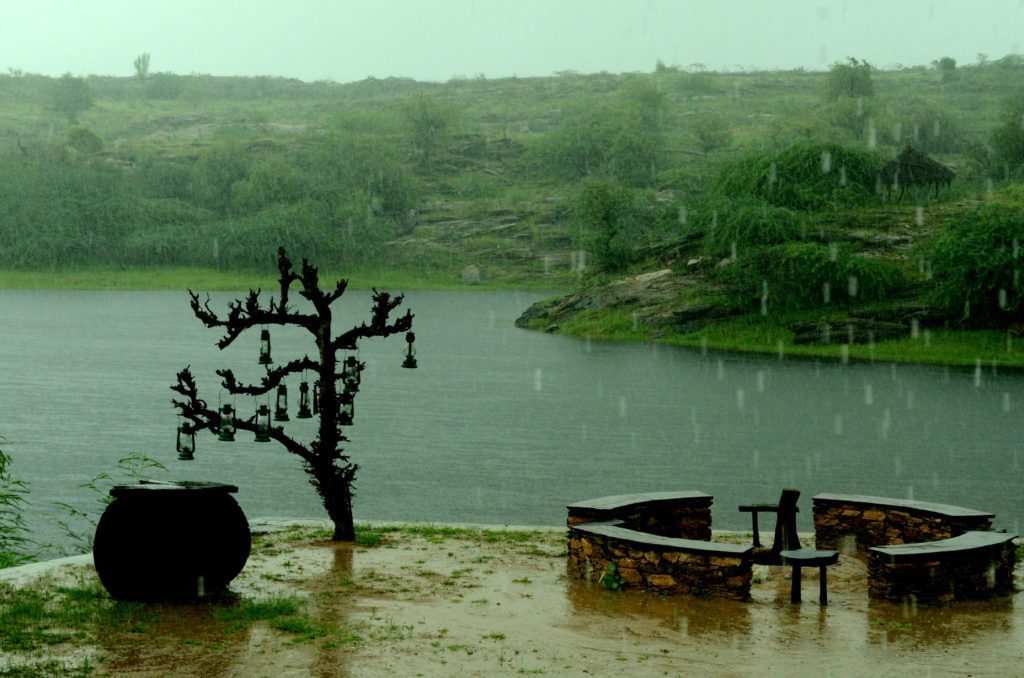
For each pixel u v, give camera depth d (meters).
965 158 187.38
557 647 10.02
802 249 91.19
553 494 29.14
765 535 16.14
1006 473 33.16
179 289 172.00
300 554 14.10
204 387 58.41
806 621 11.08
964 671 9.45
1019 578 13.20
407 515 25.88
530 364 74.19
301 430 42.88
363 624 10.70
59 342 88.94
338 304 146.25
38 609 10.88
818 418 47.41
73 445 38.28
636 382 62.75
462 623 10.80
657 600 11.88
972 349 77.75
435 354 82.31
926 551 11.97
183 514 11.46
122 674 9.04
